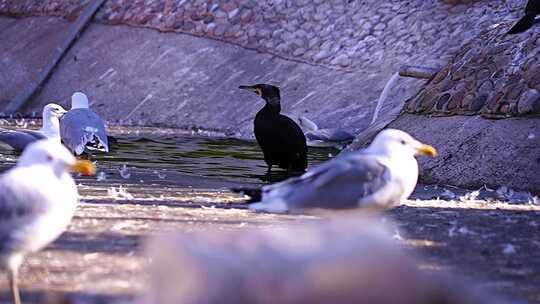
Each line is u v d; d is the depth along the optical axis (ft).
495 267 23.17
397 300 7.83
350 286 7.89
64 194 18.89
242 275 8.14
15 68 92.22
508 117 43.01
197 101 77.56
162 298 8.46
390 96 66.39
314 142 60.29
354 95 69.56
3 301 18.75
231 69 79.46
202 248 8.41
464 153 42.83
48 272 21.21
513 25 49.55
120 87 83.35
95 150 54.19
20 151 51.06
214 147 58.49
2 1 102.78
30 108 86.48
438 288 7.85
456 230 28.76
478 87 46.16
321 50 76.54
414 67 54.60
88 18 92.17
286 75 75.87
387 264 7.90
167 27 86.74
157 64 83.51
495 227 29.76
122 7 91.35
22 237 18.20
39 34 95.14
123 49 87.30
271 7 82.64
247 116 73.00
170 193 36.94
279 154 47.75
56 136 53.11
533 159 40.01
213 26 84.07
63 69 88.74
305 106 71.05
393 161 26.45
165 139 63.26
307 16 80.18
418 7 75.56
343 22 77.97
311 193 25.61
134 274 21.06
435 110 48.01
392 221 30.50
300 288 7.97
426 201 36.11
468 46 50.93
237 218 29.99
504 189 39.24
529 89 43.27
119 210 31.30
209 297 8.16
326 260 8.00
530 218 31.99
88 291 19.42
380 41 74.02
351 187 25.71
